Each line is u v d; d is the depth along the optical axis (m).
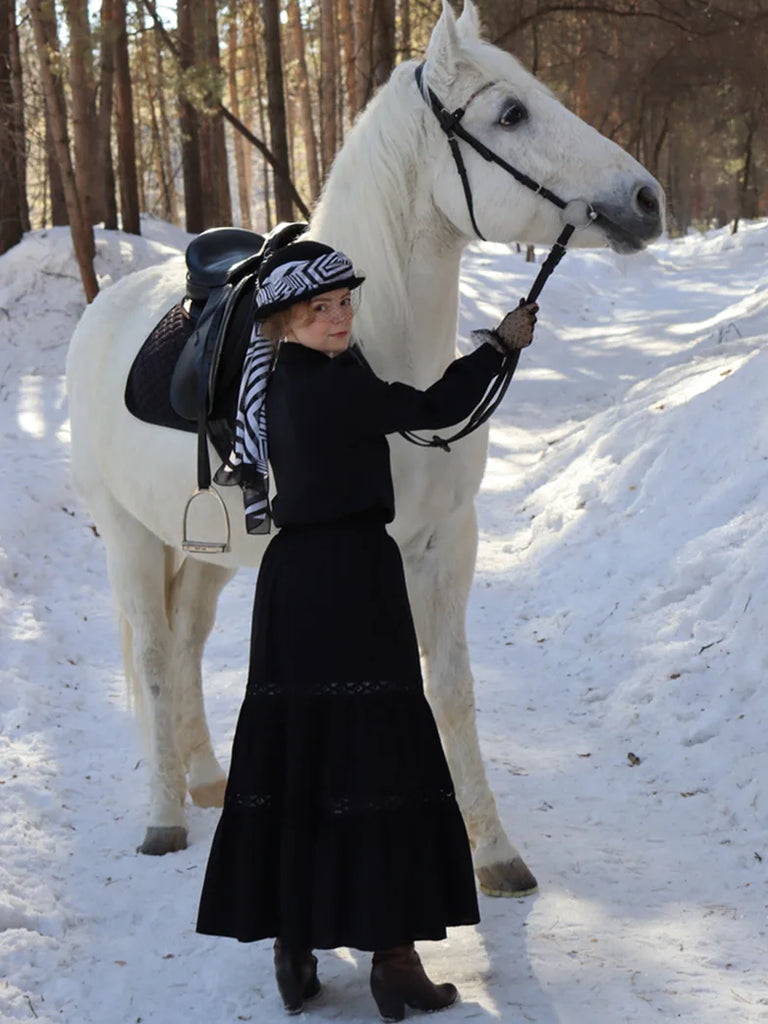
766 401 6.25
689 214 41.12
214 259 3.80
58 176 21.14
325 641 2.71
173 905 3.40
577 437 8.76
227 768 4.38
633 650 5.09
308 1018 2.81
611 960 2.96
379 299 3.16
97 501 4.11
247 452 2.79
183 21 20.58
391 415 2.68
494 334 2.81
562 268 25.02
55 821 3.98
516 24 16.34
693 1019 2.66
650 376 11.12
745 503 5.76
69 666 5.61
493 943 3.10
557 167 3.02
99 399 4.03
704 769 4.05
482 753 4.39
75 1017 2.87
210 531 3.65
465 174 3.08
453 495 3.29
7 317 16.05
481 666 5.42
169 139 35.62
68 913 3.36
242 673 5.46
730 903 3.21
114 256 17.88
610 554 6.10
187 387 3.52
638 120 21.61
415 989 2.77
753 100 21.94
